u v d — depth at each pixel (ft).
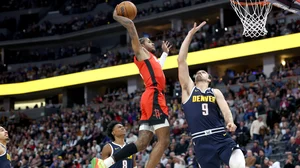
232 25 117.60
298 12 42.42
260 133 66.49
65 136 93.20
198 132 23.79
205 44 107.86
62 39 141.49
